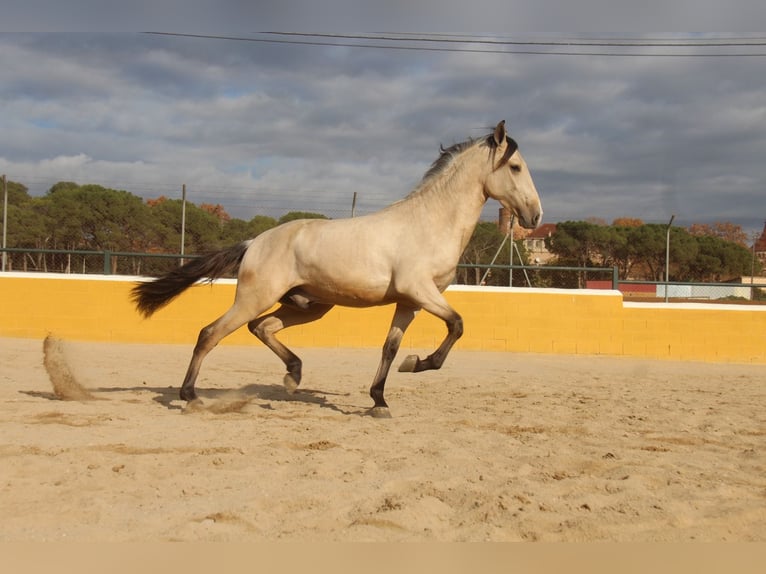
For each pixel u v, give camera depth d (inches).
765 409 356.8
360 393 389.7
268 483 196.9
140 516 168.2
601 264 1349.7
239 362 531.8
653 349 657.6
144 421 279.3
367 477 205.0
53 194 1208.2
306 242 306.5
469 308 652.7
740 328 658.2
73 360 503.5
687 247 1327.5
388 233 301.3
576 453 240.4
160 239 1179.3
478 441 256.2
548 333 655.8
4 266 711.1
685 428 294.4
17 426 259.8
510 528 166.6
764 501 189.2
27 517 165.6
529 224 308.7
